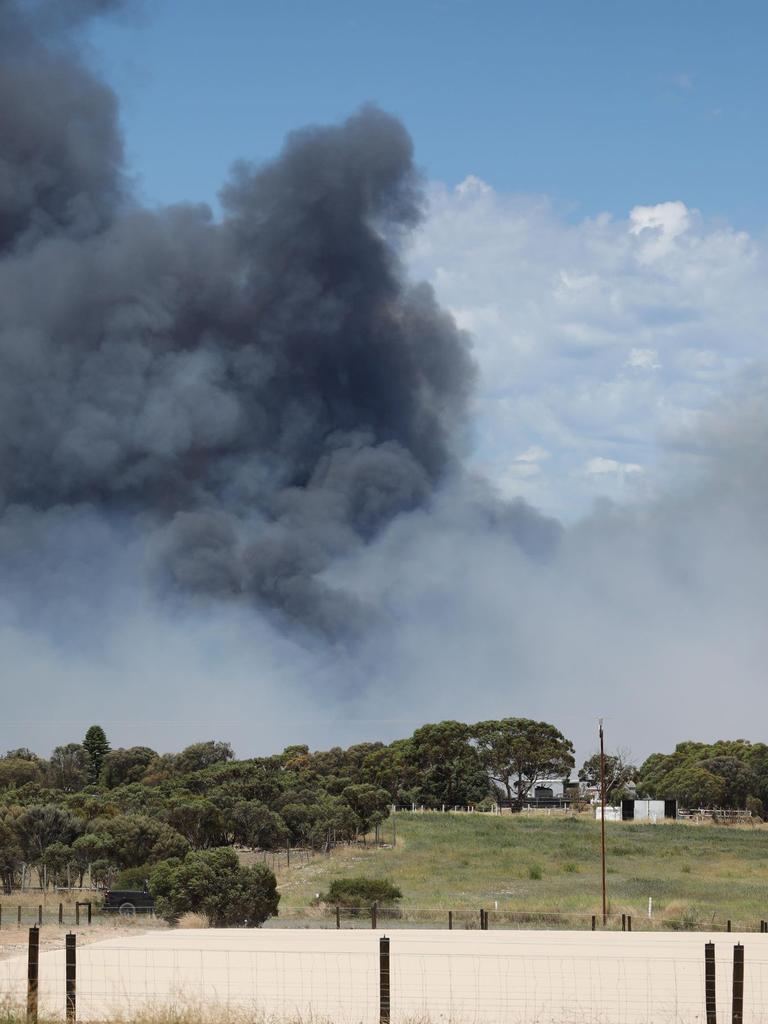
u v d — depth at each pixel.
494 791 167.12
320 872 71.31
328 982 23.98
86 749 183.62
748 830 118.31
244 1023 17.88
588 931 38.84
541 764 165.38
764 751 155.00
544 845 92.69
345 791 107.44
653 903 53.28
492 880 66.56
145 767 175.12
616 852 87.62
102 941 33.22
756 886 65.06
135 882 55.59
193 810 87.44
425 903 52.16
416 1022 18.78
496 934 36.66
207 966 26.36
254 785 109.00
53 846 62.38
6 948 31.36
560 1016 20.23
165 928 39.50
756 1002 22.06
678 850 89.94
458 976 25.17
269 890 43.53
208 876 42.34
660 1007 21.38
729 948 31.89
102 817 72.31
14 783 149.50
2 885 62.28
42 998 20.58
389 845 95.19
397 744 175.25
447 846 92.19
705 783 145.88
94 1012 18.73
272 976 24.81
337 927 39.25
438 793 161.62
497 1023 19.47
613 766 167.12
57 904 52.38
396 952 29.94
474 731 166.25
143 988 22.72
